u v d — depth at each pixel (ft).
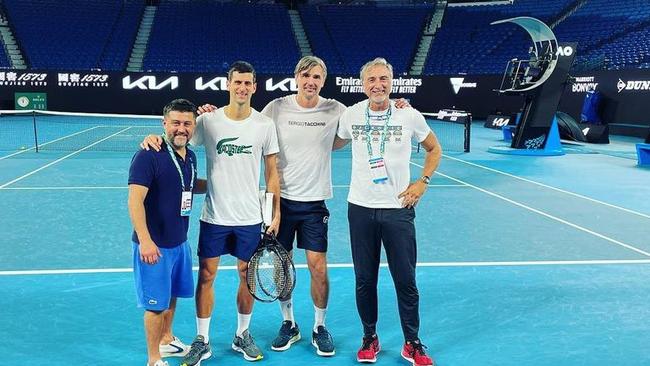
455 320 14.84
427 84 84.89
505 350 13.20
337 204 29.17
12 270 18.07
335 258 19.98
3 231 22.66
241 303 12.75
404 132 11.91
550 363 12.57
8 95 77.92
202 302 12.58
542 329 14.30
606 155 51.96
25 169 38.14
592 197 31.71
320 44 99.14
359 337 13.93
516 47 92.68
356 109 12.40
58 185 32.65
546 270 18.83
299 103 12.87
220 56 94.32
